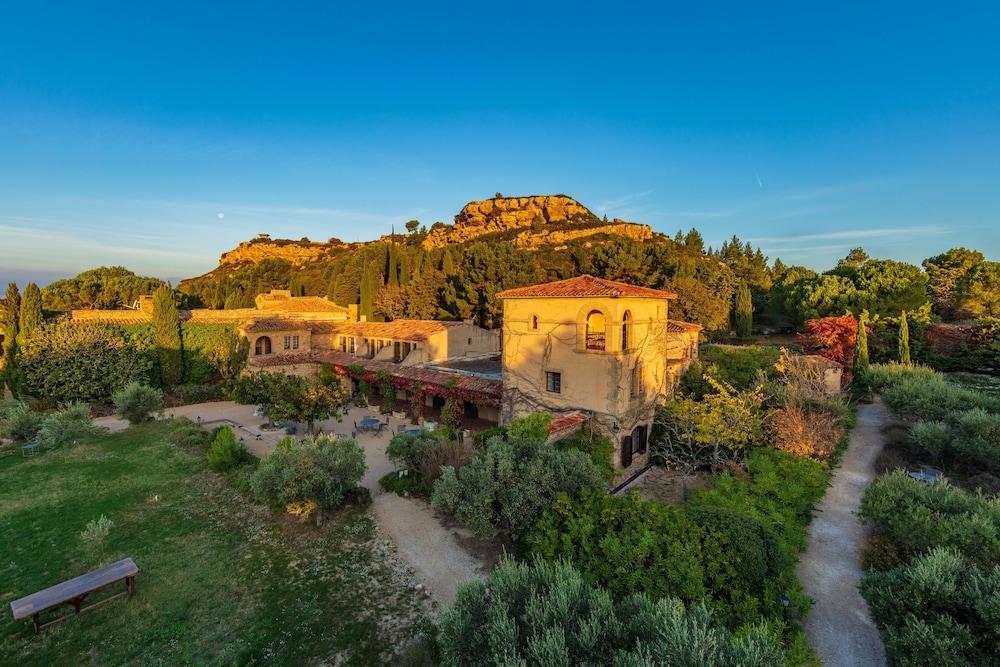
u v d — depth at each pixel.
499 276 49.62
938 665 9.18
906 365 35.50
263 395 26.86
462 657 8.86
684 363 31.67
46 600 10.61
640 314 23.52
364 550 14.72
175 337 37.09
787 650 10.72
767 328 67.75
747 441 22.73
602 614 8.94
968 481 19.86
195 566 13.62
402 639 10.98
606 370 21.88
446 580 13.27
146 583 12.73
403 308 60.09
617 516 13.16
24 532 15.20
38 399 31.73
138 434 26.02
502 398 26.05
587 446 21.33
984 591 10.24
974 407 23.62
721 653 7.84
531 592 9.59
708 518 12.97
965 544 12.57
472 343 38.66
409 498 18.41
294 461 16.19
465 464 18.02
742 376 31.72
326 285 97.94
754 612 10.90
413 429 26.66
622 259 49.78
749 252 120.38
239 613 11.70
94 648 10.38
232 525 16.08
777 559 12.48
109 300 68.06
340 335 41.25
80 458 22.19
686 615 9.19
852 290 51.53
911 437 23.08
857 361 35.53
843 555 15.77
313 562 14.01
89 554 13.98
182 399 35.56
